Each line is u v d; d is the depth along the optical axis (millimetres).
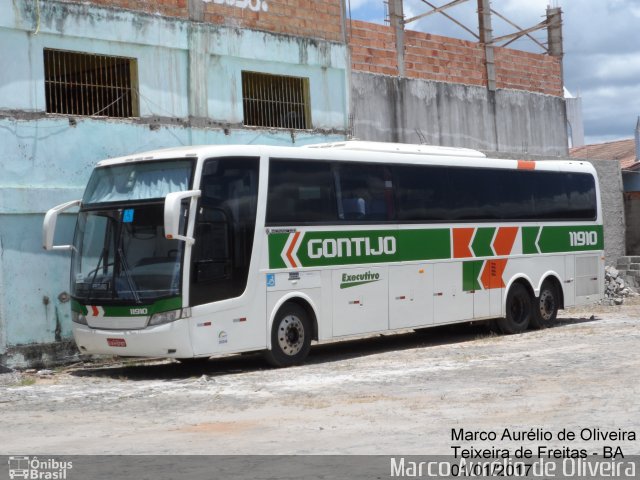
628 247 34750
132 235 16688
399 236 20094
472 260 21828
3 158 18141
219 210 16703
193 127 21453
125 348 16484
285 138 23531
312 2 24578
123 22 20203
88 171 19469
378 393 13883
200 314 16312
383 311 19656
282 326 17750
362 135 25969
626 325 23641
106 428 11883
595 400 12359
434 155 21328
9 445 10992
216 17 22141
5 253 18094
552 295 24188
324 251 18469
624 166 35094
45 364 18609
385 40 27109
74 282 17359
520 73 31922
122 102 20484
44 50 19078
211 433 11219
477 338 22297
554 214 24344
